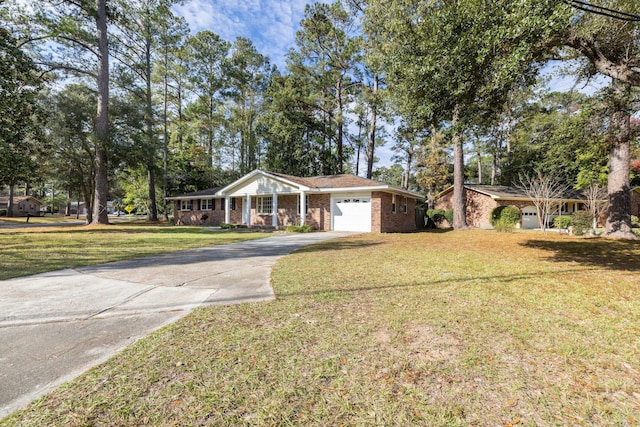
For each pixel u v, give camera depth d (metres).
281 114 26.55
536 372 2.28
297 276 5.37
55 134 17.78
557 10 4.04
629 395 2.01
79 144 19.42
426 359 2.46
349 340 2.79
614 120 7.45
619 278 5.25
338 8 22.38
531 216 21.28
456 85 5.94
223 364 2.37
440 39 5.54
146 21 22.06
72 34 17.14
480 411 1.84
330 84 26.06
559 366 2.37
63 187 24.03
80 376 2.21
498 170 31.09
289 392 2.02
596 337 2.88
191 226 20.73
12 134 11.80
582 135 8.25
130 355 2.52
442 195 25.91
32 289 4.61
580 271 5.85
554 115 24.42
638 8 5.46
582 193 21.98
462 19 5.16
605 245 9.77
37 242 10.47
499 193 20.69
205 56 28.38
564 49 7.10
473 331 3.01
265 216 19.58
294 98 25.33
